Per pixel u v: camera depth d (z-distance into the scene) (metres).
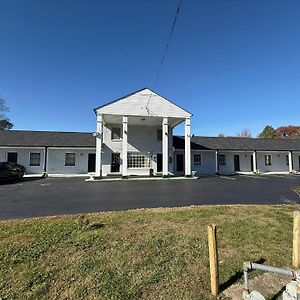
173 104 23.56
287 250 5.58
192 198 11.80
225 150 30.36
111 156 25.62
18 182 19.69
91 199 11.60
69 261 5.02
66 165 26.95
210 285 4.36
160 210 8.65
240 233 6.40
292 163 33.03
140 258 5.15
